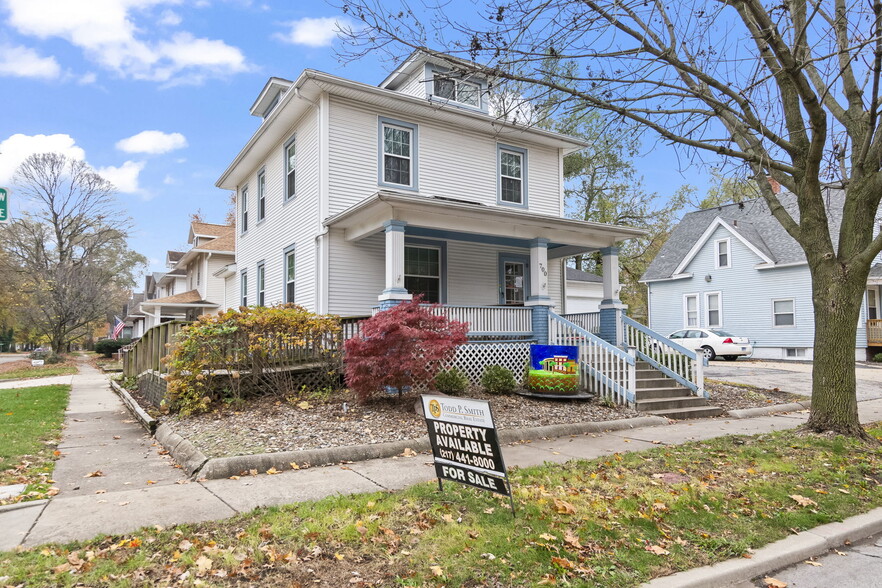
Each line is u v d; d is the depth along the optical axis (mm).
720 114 7004
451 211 10906
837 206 22406
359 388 8445
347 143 12641
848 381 7324
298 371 9516
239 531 3805
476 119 13953
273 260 15234
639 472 5527
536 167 15617
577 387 10203
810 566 3711
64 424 8672
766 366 19156
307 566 3289
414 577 3156
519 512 4207
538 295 12242
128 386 13305
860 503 4707
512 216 11516
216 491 4852
